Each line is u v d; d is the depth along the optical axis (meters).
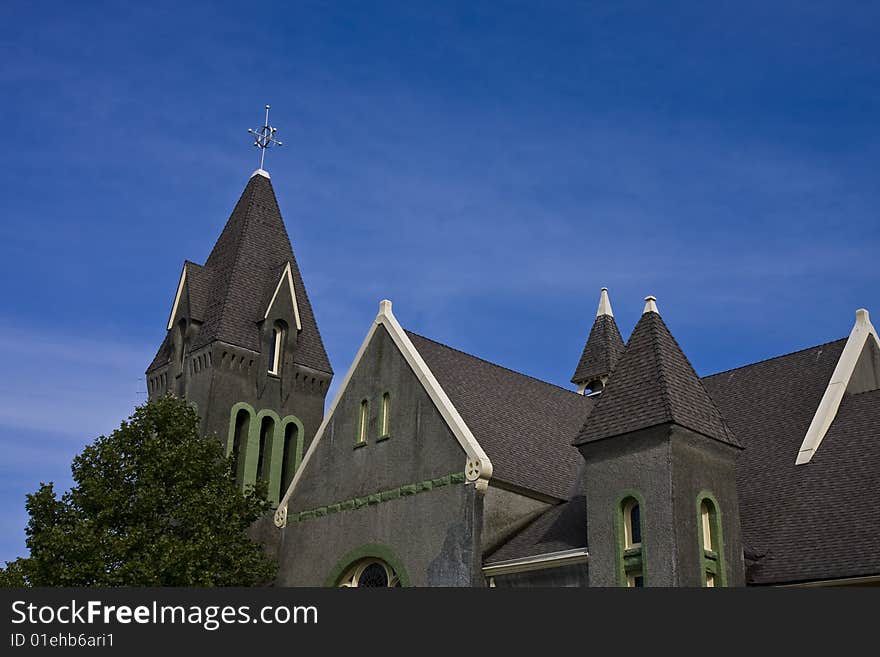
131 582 31.80
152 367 53.25
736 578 27.50
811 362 37.31
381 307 37.41
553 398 40.41
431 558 31.48
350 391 37.59
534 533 30.94
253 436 48.72
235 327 50.12
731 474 28.78
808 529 28.72
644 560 26.58
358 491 35.28
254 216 55.22
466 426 32.62
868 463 30.14
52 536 32.34
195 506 34.91
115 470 34.94
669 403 27.72
